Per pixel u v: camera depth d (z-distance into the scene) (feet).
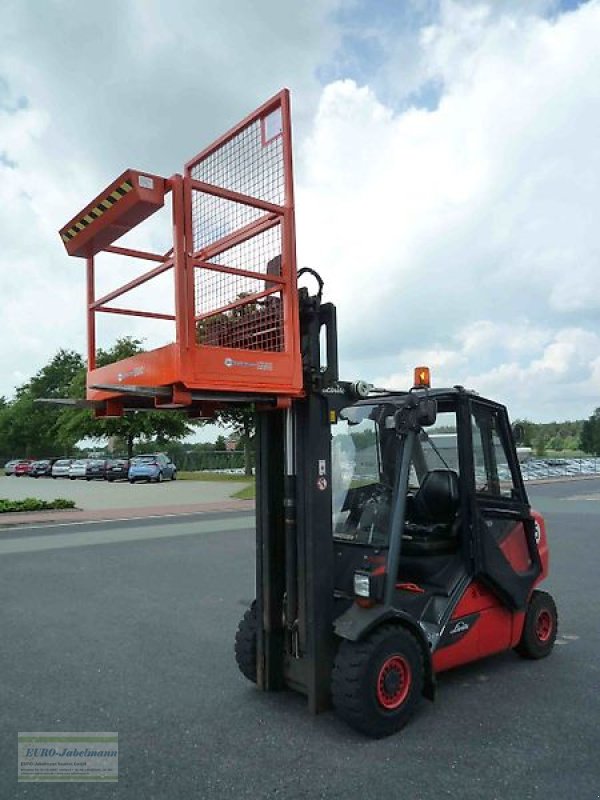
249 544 44.93
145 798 11.82
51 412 237.66
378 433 16.42
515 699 16.24
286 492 15.35
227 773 12.66
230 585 31.04
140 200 13.17
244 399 13.85
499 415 19.02
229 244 15.57
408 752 13.38
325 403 15.07
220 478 137.08
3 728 14.96
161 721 15.17
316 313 15.01
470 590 16.76
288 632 15.64
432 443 17.89
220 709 15.79
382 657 13.96
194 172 16.80
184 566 36.29
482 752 13.35
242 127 15.21
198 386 12.82
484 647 17.20
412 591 16.78
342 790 11.94
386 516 15.70
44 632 23.08
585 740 13.91
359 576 14.35
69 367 248.32
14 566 36.73
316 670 14.80
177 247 13.00
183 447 189.98
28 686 17.63
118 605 27.09
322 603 14.80
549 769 12.64
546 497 84.94
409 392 17.16
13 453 244.22
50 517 65.05
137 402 15.53
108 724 15.08
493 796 11.64
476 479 17.61
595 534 48.29
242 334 15.43
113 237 15.43
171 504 80.12
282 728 14.60
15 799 11.85
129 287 15.10
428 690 14.88
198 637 22.33
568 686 17.15
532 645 18.99
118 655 20.35
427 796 11.68
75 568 35.91
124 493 99.19
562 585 30.35
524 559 18.78
